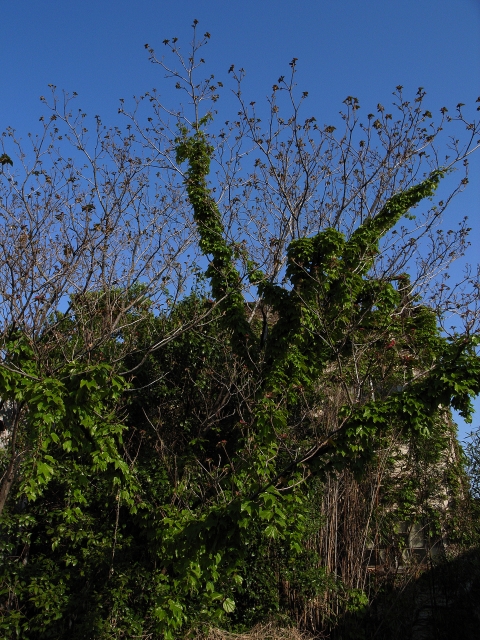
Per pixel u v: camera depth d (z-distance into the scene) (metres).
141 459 11.62
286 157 12.41
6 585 9.70
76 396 6.95
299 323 9.98
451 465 12.90
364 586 11.43
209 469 11.59
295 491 8.40
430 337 10.98
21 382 6.92
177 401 12.56
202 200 10.95
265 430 9.11
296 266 10.00
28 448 7.80
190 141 11.55
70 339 8.89
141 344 12.09
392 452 12.30
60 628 9.47
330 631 10.88
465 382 7.50
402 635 11.16
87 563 10.14
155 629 8.71
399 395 7.95
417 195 11.23
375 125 12.30
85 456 10.85
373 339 10.13
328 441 8.02
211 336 12.56
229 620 10.61
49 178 8.77
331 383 11.50
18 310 7.30
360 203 12.30
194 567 7.86
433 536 12.51
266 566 11.20
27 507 10.78
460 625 11.36
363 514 11.69
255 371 10.57
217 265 10.85
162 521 8.79
